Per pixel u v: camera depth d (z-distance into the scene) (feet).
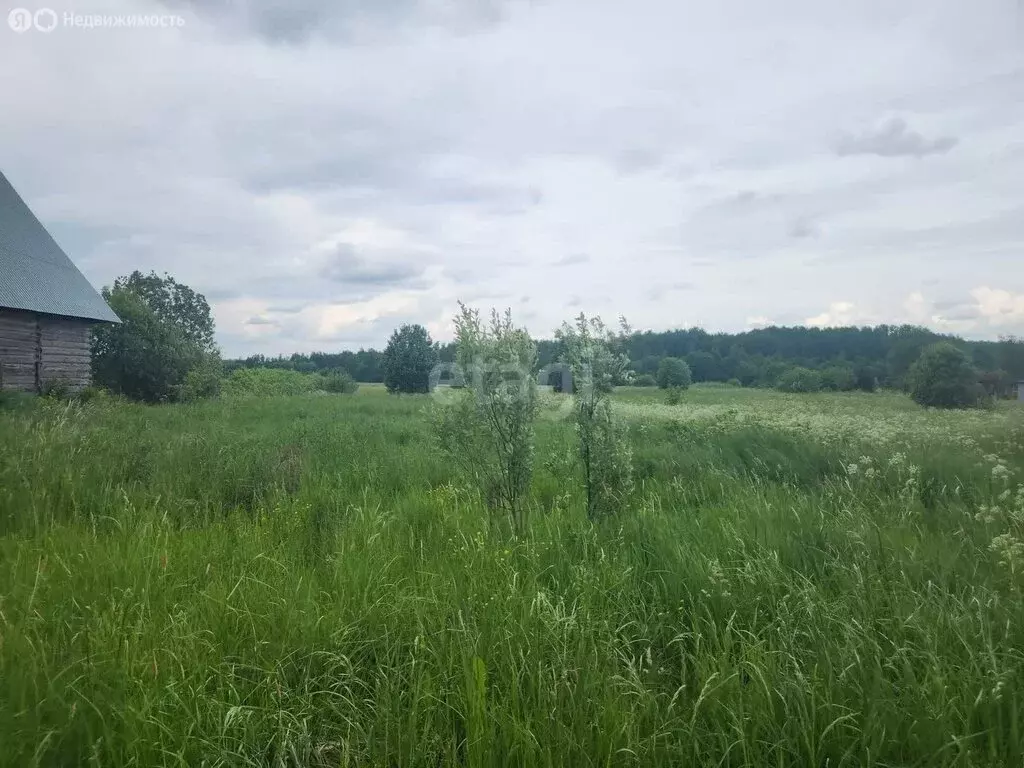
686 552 14.28
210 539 15.83
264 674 9.81
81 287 90.53
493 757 7.70
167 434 34.86
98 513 18.80
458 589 12.26
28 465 21.59
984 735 8.41
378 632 11.27
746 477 24.29
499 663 9.78
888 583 12.54
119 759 7.93
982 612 10.93
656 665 10.39
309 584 12.46
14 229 87.15
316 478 24.50
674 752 8.25
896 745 8.30
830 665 9.39
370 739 8.29
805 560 14.16
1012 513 15.40
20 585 12.18
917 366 109.91
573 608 11.16
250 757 8.30
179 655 9.93
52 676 9.08
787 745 8.14
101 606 11.67
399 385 163.32
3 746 7.70
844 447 29.63
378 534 15.60
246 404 73.67
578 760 7.68
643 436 38.50
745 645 10.18
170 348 116.88
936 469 23.72
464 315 18.69
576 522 17.76
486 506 18.29
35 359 78.23
